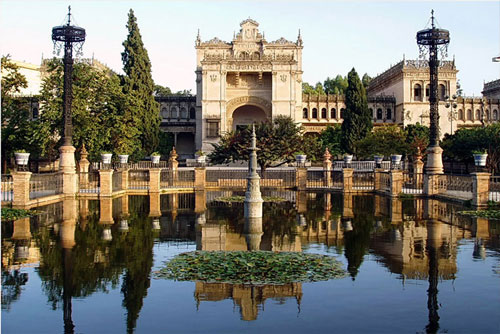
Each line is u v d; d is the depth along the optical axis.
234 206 26.05
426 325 8.57
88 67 46.91
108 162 35.28
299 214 22.61
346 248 14.69
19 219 20.48
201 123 75.81
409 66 79.94
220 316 9.00
